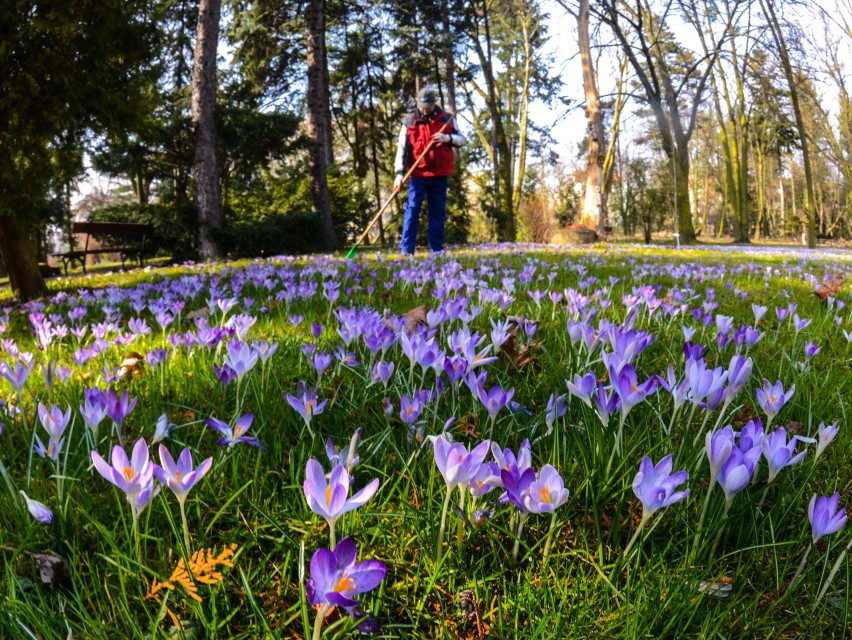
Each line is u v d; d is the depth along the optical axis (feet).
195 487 4.75
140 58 25.58
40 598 3.44
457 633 3.67
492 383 7.23
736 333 7.56
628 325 7.50
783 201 211.82
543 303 14.26
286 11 77.10
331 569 2.44
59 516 4.14
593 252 39.04
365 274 21.26
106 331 8.83
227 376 5.94
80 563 3.96
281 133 70.95
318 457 5.25
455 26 89.40
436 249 31.65
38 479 5.09
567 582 3.92
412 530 4.39
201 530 4.26
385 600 3.83
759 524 4.60
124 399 4.69
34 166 23.98
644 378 7.81
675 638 3.51
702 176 224.12
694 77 103.45
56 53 22.61
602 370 7.79
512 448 5.55
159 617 3.28
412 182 30.30
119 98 24.93
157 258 68.69
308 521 4.42
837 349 10.41
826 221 195.83
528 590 3.73
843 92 89.86
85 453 5.37
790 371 8.19
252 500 4.70
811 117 111.34
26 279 23.94
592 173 81.00
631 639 3.44
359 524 4.28
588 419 5.64
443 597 3.94
